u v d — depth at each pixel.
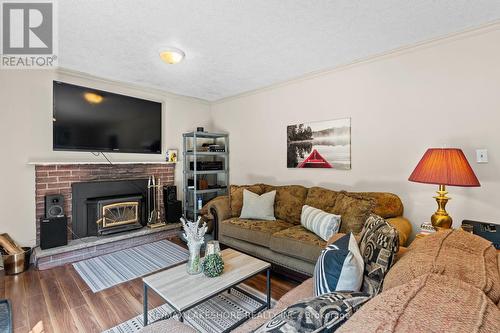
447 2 1.76
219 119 4.53
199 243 1.74
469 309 0.52
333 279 1.04
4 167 2.67
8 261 2.46
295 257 2.26
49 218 2.76
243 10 1.84
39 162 2.78
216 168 4.24
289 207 2.99
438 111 2.30
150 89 3.82
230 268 1.78
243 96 4.09
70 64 2.85
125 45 2.39
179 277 1.64
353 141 2.87
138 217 3.56
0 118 2.64
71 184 3.06
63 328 1.69
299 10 1.85
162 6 1.78
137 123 3.72
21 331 1.66
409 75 2.46
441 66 2.28
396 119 2.56
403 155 2.52
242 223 2.88
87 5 1.76
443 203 1.93
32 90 2.83
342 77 2.95
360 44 2.39
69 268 2.64
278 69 3.03
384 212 2.38
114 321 1.77
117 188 3.44
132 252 3.12
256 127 3.92
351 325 0.54
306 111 3.30
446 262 0.83
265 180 3.82
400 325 0.49
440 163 1.80
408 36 2.24
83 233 3.13
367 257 1.20
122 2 1.73
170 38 2.25
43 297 2.08
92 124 3.27
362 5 1.79
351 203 2.34
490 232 1.92
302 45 2.41
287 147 3.52
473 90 2.13
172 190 3.88
